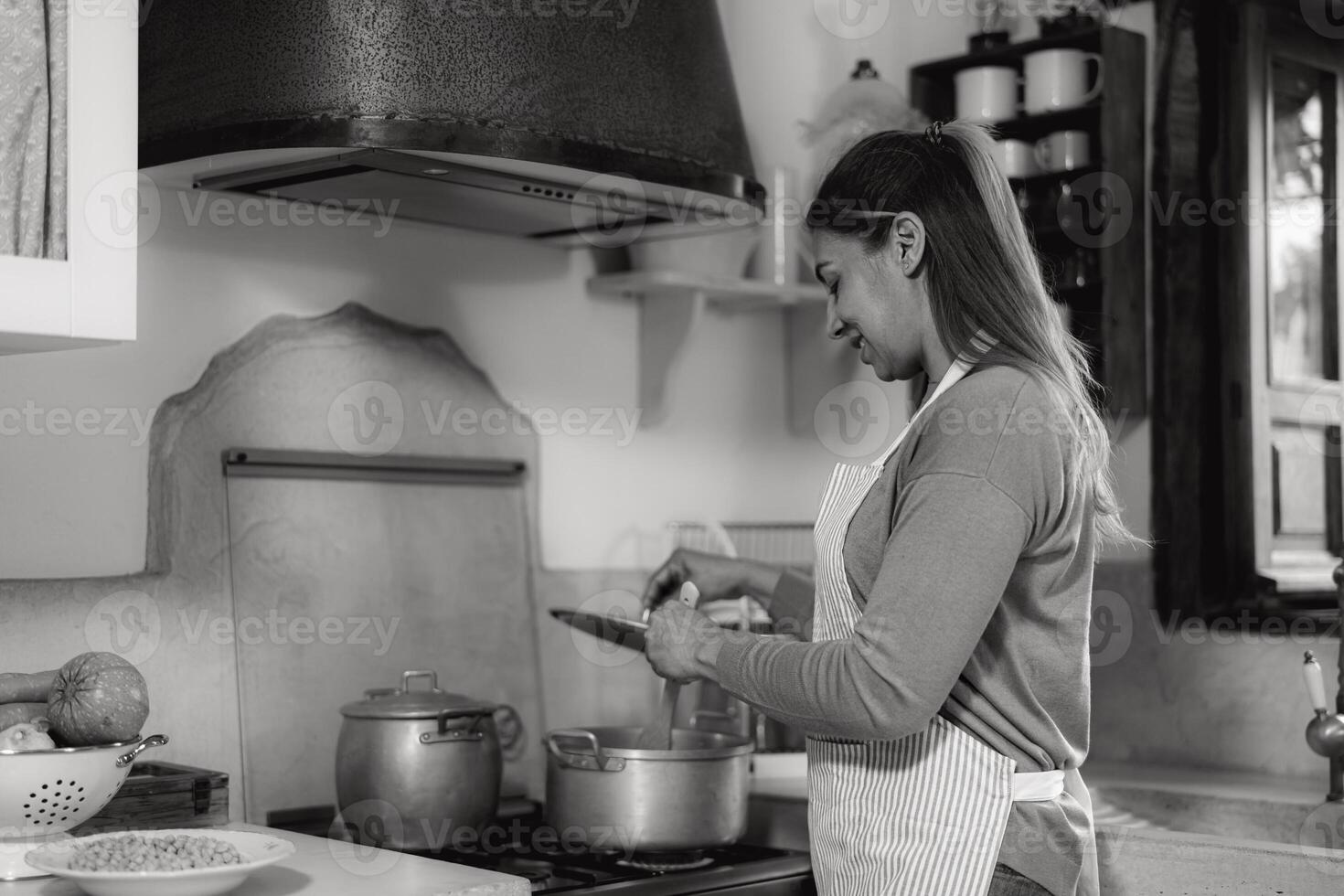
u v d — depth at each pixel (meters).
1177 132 2.55
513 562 2.31
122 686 1.56
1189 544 2.53
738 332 2.73
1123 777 2.47
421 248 2.22
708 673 1.50
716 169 1.96
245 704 1.99
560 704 2.36
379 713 1.84
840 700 1.34
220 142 1.73
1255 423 2.48
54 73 1.50
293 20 1.72
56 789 1.50
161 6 1.84
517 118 1.74
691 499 2.63
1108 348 2.49
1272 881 1.76
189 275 1.96
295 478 2.06
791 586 1.90
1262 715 2.48
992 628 1.43
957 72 2.74
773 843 2.16
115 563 1.89
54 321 1.49
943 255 1.46
